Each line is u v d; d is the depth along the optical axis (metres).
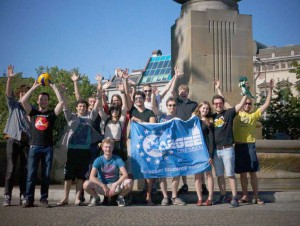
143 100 7.29
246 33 10.07
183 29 10.18
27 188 6.25
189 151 6.88
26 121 6.66
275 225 4.66
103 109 7.58
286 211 5.81
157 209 5.99
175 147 6.94
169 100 7.23
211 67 9.77
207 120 6.96
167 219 5.05
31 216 5.27
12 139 6.53
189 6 10.48
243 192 6.94
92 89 48.50
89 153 6.82
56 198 7.51
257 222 4.85
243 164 6.77
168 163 6.89
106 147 6.53
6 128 6.57
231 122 6.70
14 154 6.54
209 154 6.74
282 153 9.07
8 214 5.44
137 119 7.20
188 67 9.79
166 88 8.13
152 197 7.28
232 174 6.51
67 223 4.75
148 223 4.77
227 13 10.00
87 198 7.26
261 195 7.21
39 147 6.33
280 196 7.14
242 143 6.85
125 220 4.97
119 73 7.22
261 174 8.95
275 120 19.94
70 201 7.25
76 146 6.70
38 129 6.35
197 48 9.75
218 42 9.88
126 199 6.79
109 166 6.62
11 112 6.60
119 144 6.88
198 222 4.84
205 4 10.27
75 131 6.72
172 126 7.02
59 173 11.11
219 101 6.81
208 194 7.30
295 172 9.15
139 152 7.03
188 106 7.41
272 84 7.01
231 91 9.80
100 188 6.46
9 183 6.47
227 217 5.22
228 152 6.58
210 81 9.73
